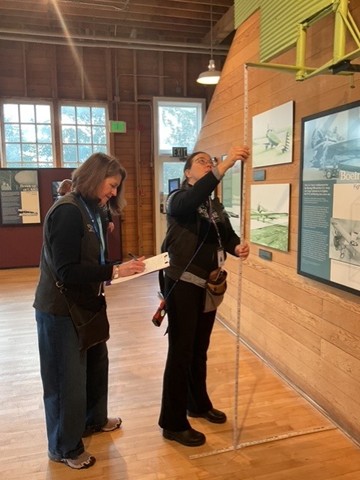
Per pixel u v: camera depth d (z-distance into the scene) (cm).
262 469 189
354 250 200
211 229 202
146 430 219
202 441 206
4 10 558
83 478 184
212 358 310
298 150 249
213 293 205
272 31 246
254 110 304
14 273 620
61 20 585
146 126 734
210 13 563
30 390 265
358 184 195
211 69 521
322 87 223
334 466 190
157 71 726
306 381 250
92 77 700
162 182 743
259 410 238
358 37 166
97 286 184
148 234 763
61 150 700
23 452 202
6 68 664
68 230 166
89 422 214
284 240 268
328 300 225
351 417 210
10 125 679
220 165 182
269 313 295
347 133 201
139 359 310
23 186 644
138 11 549
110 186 177
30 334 367
